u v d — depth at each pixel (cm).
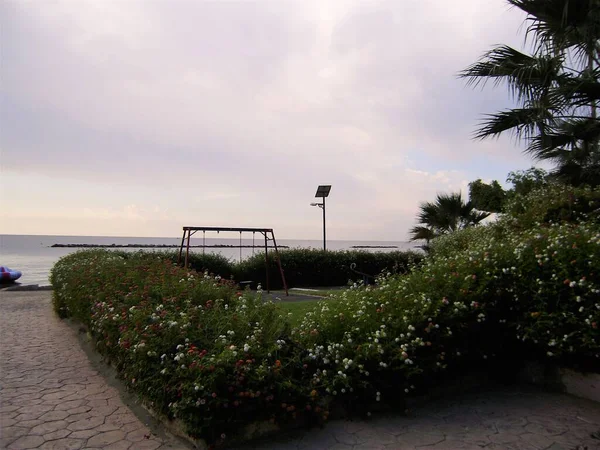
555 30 560
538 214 760
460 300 389
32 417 326
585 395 368
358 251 1553
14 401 360
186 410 266
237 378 272
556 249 388
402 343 349
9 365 468
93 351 505
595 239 383
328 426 309
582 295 357
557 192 792
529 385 404
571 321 354
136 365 316
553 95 565
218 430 269
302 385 304
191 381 268
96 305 457
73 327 663
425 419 326
